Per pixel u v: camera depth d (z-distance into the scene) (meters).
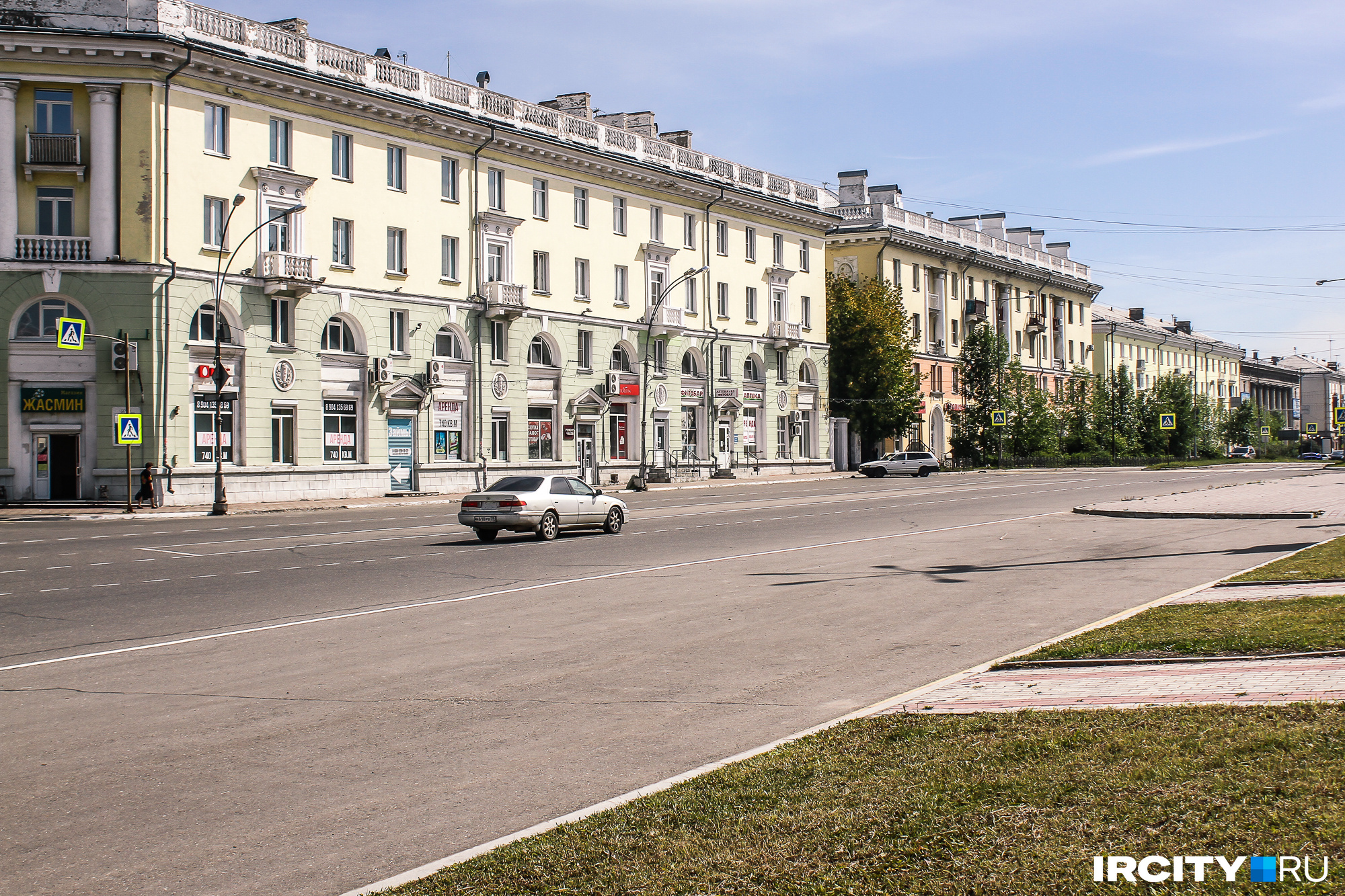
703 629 12.66
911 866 4.89
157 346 37.03
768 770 6.55
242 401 39.59
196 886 5.34
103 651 11.57
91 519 32.97
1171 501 33.84
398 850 5.78
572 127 53.12
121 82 36.91
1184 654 9.48
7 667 10.73
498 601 15.20
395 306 44.78
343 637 12.34
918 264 82.75
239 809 6.48
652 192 57.59
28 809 6.50
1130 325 118.00
